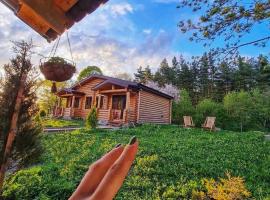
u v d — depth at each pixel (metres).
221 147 10.27
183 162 7.20
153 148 9.15
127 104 17.77
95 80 23.30
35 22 2.71
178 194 4.69
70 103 26.55
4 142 3.67
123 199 4.48
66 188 4.67
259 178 5.98
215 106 27.09
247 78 41.75
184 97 28.09
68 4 2.15
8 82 3.74
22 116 3.88
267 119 26.64
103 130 14.64
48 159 7.52
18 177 5.04
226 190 4.25
